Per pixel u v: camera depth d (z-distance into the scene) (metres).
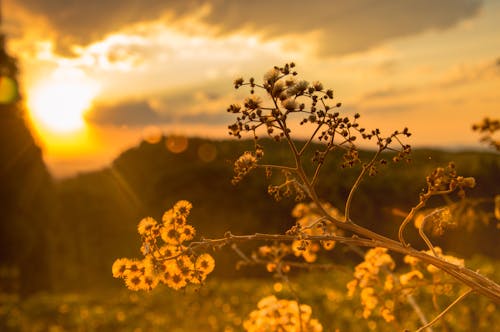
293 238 1.41
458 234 13.65
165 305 12.89
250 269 16.52
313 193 1.48
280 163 18.83
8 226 19.11
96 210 24.88
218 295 13.78
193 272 1.51
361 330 8.24
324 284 12.91
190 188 21.56
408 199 17.44
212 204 20.70
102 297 15.14
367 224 17.83
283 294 11.96
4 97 19.44
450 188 1.42
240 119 1.51
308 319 2.39
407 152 1.51
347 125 1.51
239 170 1.53
